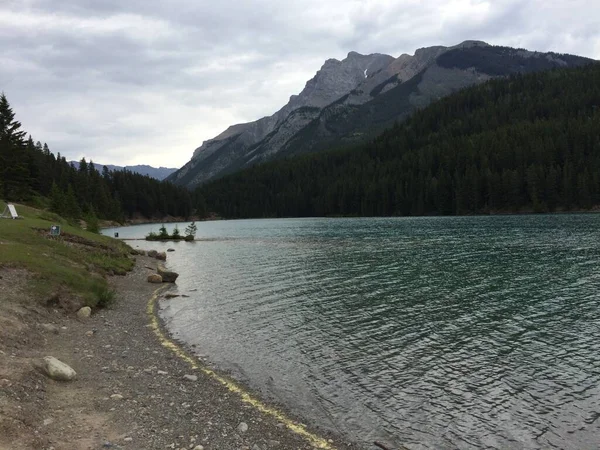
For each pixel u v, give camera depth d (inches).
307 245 2723.9
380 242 2655.0
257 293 1289.4
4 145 3688.5
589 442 448.8
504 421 497.0
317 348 773.3
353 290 1263.5
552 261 1627.7
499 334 815.1
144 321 987.3
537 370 639.8
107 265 1535.4
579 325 850.8
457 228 3503.9
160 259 2289.6
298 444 456.8
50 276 1013.2
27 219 1834.4
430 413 522.0
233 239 3590.1
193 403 546.9
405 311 1005.8
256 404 555.8
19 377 506.3
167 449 420.2
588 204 5049.2
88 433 429.4
